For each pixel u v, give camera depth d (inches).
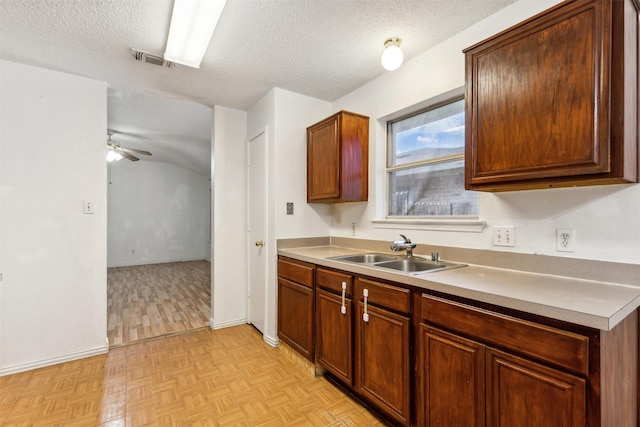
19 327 86.9
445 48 77.0
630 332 45.3
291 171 108.3
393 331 61.5
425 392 55.4
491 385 45.7
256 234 118.8
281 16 67.2
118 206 265.4
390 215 98.7
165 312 140.8
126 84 102.3
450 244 75.8
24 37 74.2
